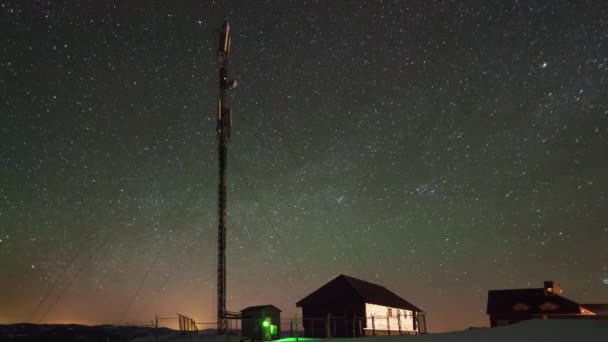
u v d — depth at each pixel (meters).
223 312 41.56
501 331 27.14
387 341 27.39
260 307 40.88
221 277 42.12
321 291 40.06
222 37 48.62
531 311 50.75
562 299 50.97
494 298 54.25
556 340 21.72
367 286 44.84
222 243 43.31
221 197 44.44
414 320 50.81
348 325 37.38
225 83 47.66
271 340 35.78
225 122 46.66
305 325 39.22
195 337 39.44
